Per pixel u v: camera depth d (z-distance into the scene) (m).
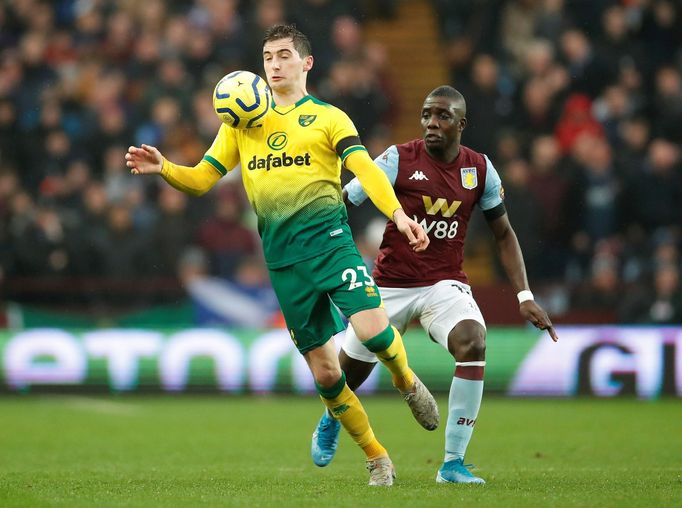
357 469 18.38
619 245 37.69
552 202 37.81
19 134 39.81
